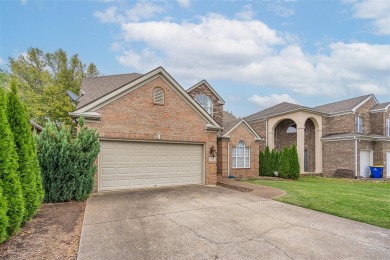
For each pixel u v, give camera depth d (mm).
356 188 12852
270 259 4105
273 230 5527
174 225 5801
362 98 23375
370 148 21344
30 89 26062
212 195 9555
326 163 22000
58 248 4414
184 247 4547
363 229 5695
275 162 19562
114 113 10117
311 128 23656
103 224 5828
